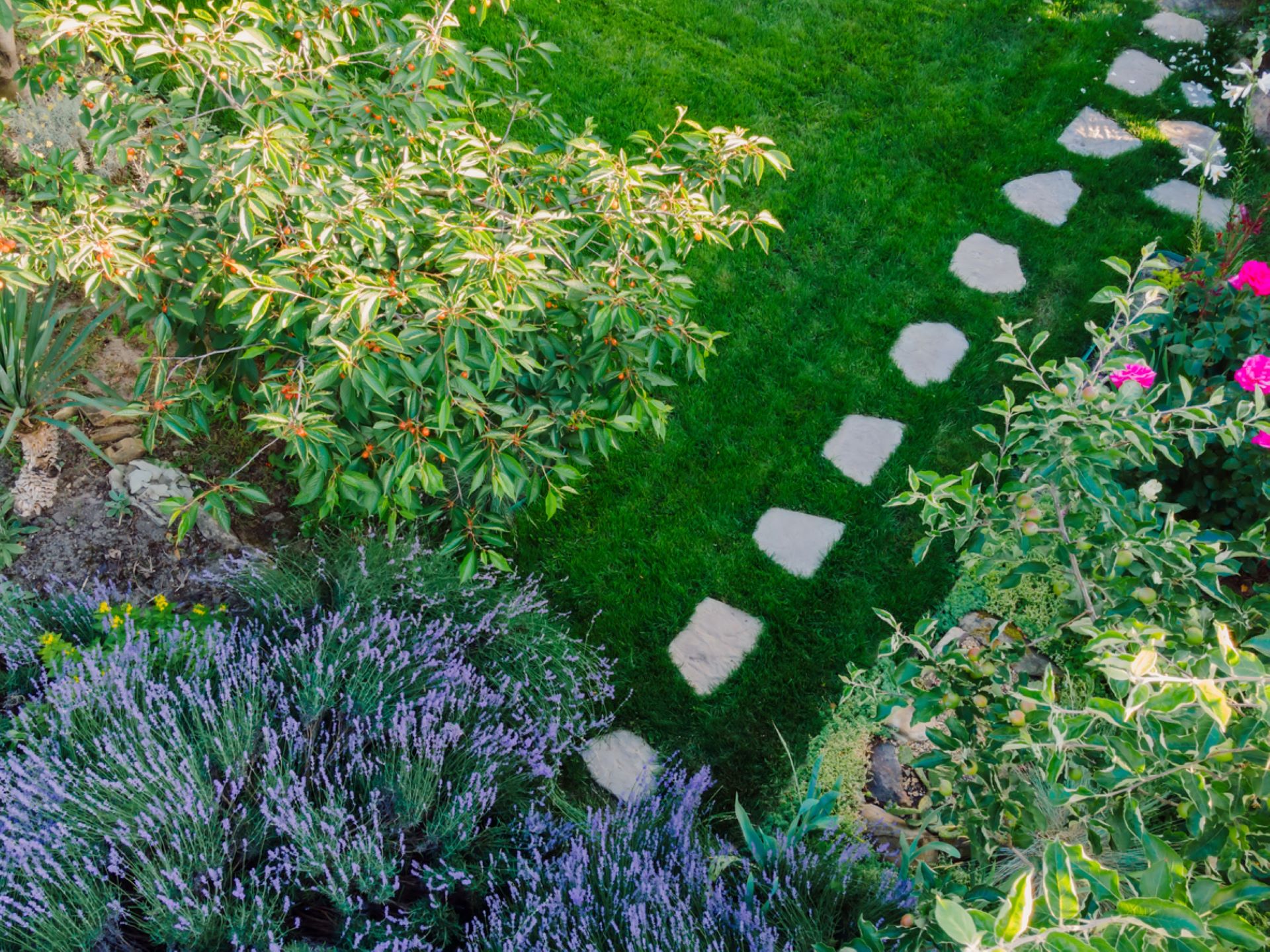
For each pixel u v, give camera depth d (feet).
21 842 7.41
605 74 16.84
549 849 9.20
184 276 9.26
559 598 11.87
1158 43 19.26
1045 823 7.79
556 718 10.18
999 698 7.98
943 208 16.29
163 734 8.45
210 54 7.81
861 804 10.38
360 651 9.60
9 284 8.27
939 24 19.22
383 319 8.40
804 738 10.93
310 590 10.69
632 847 9.37
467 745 9.64
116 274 8.41
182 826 8.00
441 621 10.68
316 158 8.48
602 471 12.91
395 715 9.11
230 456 11.77
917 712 8.26
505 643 10.77
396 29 10.44
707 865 9.14
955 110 17.74
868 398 13.93
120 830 7.86
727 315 14.56
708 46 17.81
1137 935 4.92
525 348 9.53
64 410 11.27
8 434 10.50
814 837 10.00
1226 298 12.44
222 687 9.00
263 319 8.48
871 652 11.59
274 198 7.79
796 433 13.51
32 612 9.98
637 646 11.56
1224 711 5.16
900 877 9.06
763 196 16.03
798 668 11.44
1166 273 14.29
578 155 9.84
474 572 9.53
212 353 9.53
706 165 9.82
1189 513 12.17
